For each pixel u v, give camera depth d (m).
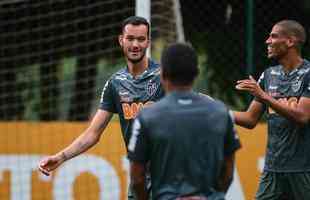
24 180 27.75
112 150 27.22
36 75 35.78
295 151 20.47
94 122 19.36
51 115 35.44
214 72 31.77
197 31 32.00
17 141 27.86
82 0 33.06
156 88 19.05
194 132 14.15
